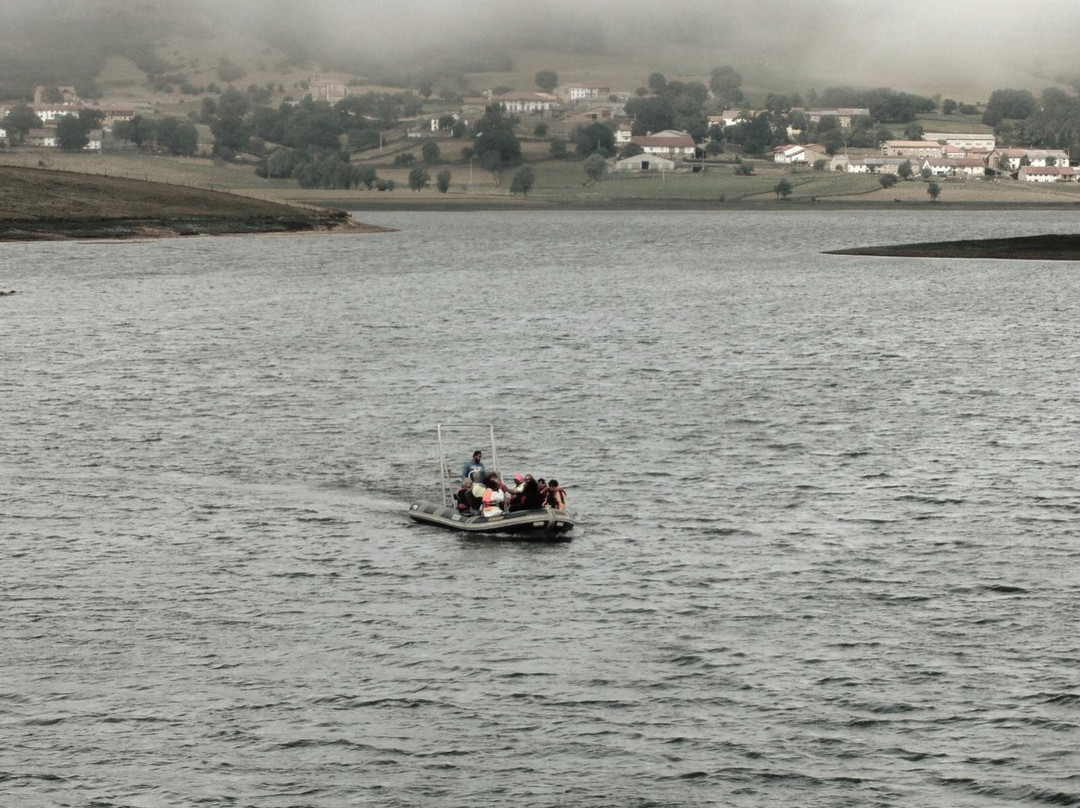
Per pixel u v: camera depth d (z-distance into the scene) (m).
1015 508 78.75
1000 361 139.00
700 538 73.44
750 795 45.09
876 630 58.91
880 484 85.19
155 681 53.91
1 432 102.75
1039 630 58.53
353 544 72.44
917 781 45.78
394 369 136.62
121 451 96.25
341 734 49.41
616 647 57.34
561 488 78.25
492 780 46.16
